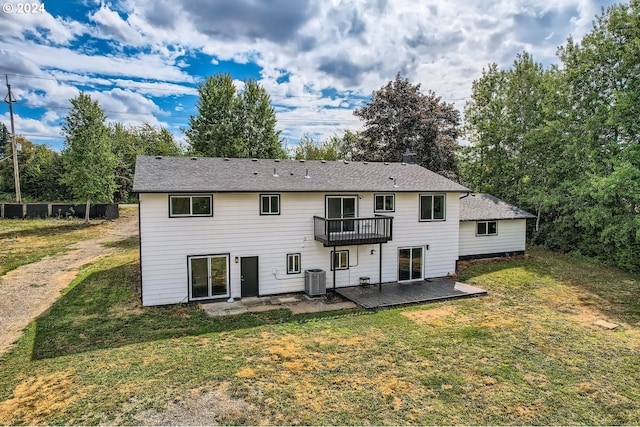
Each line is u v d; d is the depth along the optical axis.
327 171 16.88
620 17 19.34
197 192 12.70
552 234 23.83
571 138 21.75
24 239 23.75
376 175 17.39
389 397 7.21
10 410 6.64
